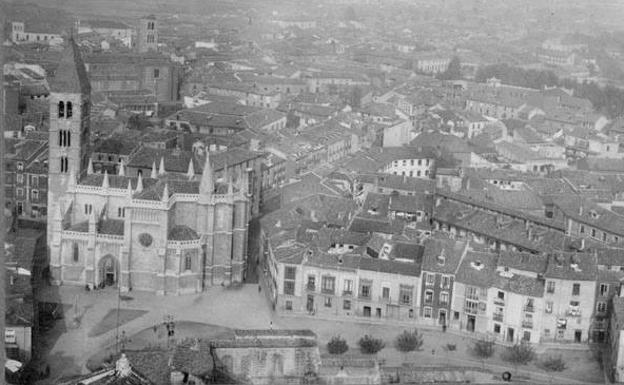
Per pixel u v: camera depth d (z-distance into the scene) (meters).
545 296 198.62
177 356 152.75
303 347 164.00
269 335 166.88
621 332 176.38
